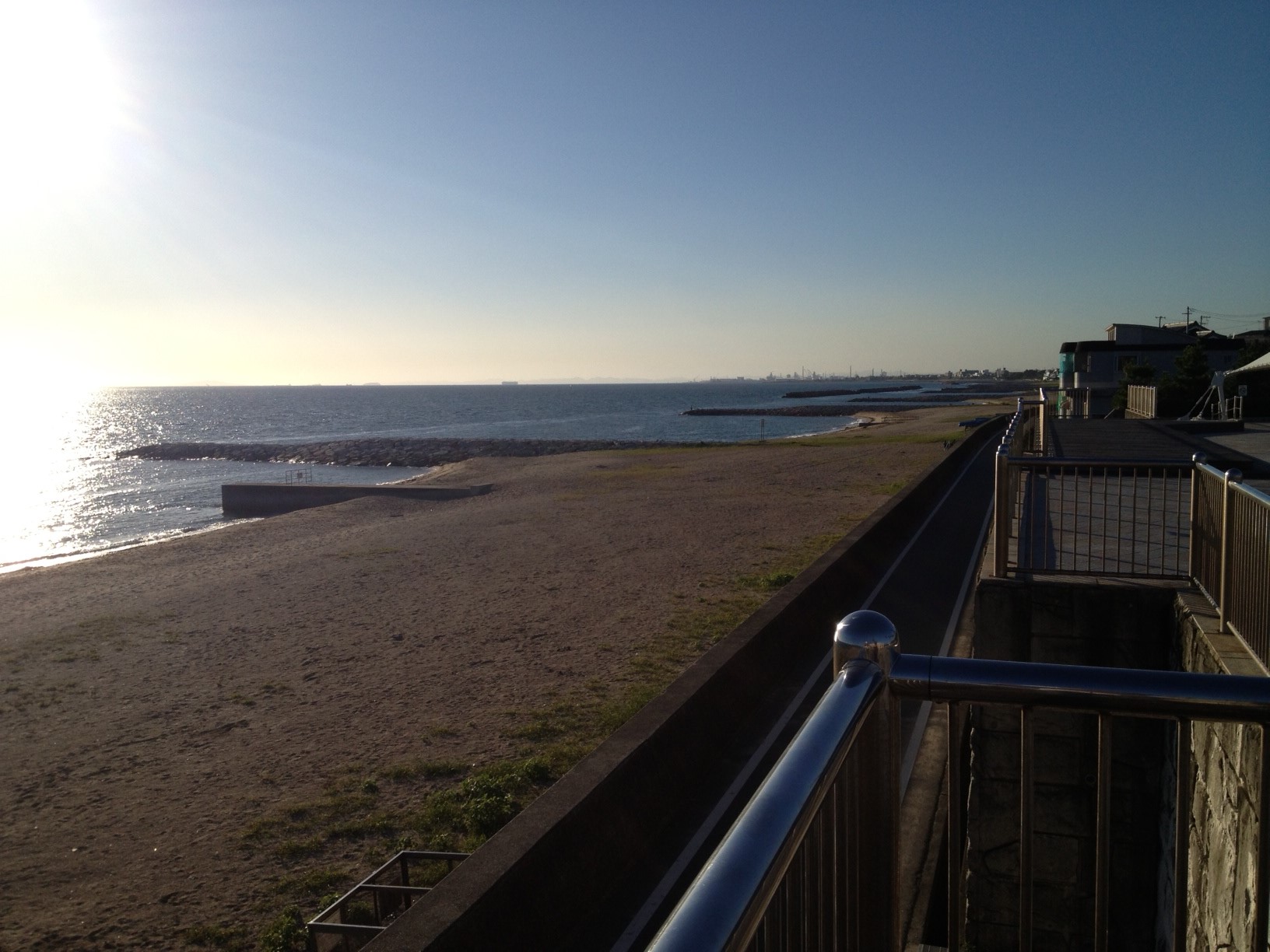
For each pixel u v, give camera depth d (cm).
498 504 3197
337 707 1111
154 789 912
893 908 180
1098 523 883
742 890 94
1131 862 555
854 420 10788
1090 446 1764
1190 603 531
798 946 135
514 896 491
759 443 6144
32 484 5553
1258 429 2205
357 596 1759
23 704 1223
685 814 670
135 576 2206
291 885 691
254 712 1123
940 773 700
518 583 1761
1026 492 656
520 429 10888
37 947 638
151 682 1287
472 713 1034
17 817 868
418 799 822
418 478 4775
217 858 750
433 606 1616
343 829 770
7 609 1883
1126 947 557
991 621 590
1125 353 4625
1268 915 186
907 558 1558
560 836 544
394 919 605
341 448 7425
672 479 3638
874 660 178
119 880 730
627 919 545
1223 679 174
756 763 751
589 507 2891
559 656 1227
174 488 5259
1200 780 425
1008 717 575
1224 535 471
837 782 163
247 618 1644
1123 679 175
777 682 935
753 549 1939
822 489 3019
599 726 944
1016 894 573
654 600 1510
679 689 770
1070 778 567
